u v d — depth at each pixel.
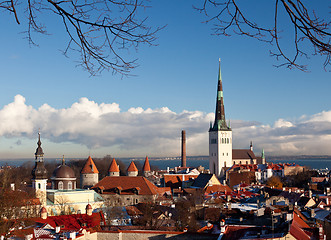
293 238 62.78
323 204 122.94
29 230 76.44
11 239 72.69
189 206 126.00
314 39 15.48
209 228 89.50
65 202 149.50
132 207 122.06
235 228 74.06
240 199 153.12
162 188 187.00
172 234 78.19
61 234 73.19
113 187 181.12
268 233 68.44
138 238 79.88
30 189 139.75
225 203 137.88
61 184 167.50
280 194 148.25
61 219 87.12
